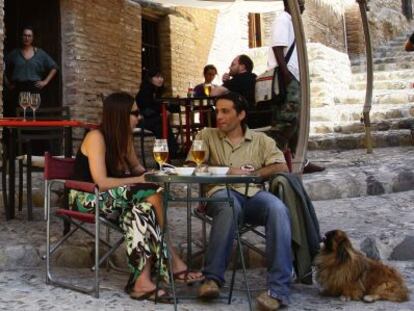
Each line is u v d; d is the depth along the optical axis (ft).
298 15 15.43
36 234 16.31
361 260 12.18
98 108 33.27
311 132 33.30
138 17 36.40
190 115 28.04
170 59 39.24
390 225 16.70
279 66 20.31
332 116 34.37
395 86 38.06
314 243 12.23
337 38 50.57
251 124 21.97
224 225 11.80
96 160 12.66
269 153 13.19
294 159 15.37
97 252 12.27
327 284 12.25
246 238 15.60
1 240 15.49
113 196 12.44
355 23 52.06
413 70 39.34
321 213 18.71
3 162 18.69
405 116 32.68
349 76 40.96
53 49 31.81
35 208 20.53
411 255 15.29
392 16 57.41
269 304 11.20
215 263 11.78
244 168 12.94
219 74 43.70
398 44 53.57
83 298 12.19
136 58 36.22
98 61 33.30
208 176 10.95
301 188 12.32
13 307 11.60
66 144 16.88
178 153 27.50
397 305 11.73
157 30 39.50
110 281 13.56
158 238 12.23
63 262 14.96
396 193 21.59
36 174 24.53
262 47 43.65
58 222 18.06
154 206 12.35
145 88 27.68
